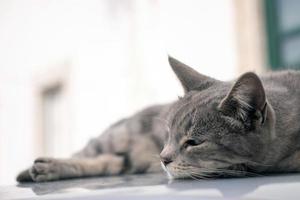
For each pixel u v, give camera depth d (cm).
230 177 57
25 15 243
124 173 82
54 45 224
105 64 196
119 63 189
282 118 64
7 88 256
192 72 75
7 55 257
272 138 62
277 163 62
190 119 64
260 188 40
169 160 64
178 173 62
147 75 177
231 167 62
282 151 62
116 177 68
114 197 41
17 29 249
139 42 181
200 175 61
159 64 172
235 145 61
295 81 71
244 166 62
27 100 241
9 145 255
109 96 194
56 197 42
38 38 234
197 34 161
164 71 169
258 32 150
